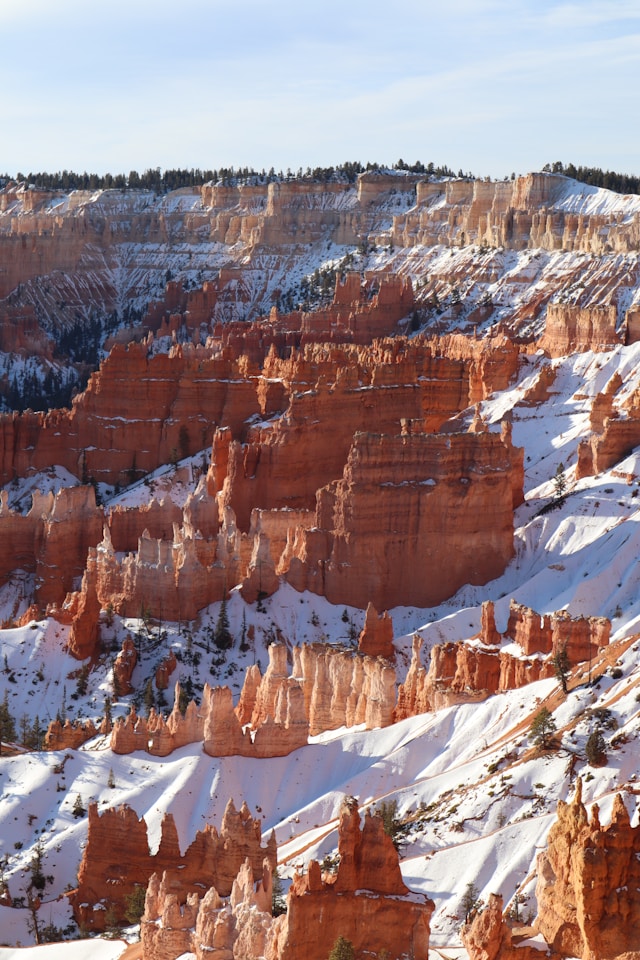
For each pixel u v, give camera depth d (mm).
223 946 142125
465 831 171125
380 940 137125
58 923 177500
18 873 183625
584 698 189750
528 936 129500
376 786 192500
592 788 170375
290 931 135250
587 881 122438
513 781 175875
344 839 139500
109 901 177750
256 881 163125
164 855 178250
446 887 163000
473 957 126062
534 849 163875
